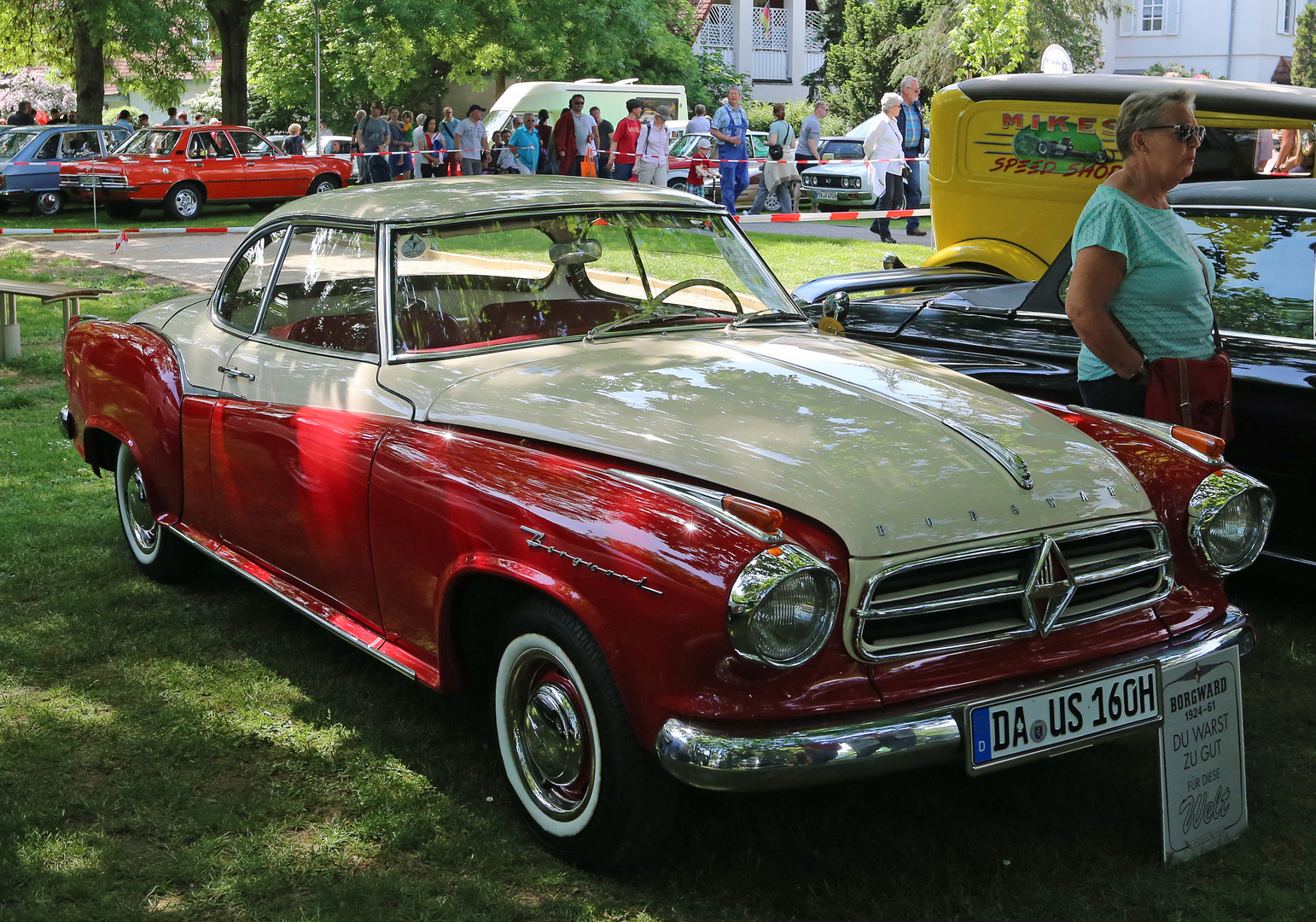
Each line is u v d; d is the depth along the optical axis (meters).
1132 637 2.96
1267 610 4.62
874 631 2.69
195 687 3.98
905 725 2.61
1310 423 4.13
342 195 4.19
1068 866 3.04
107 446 5.08
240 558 4.18
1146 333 3.76
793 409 3.19
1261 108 6.79
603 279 3.97
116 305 11.54
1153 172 3.68
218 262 14.60
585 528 2.77
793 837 3.14
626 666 2.68
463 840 3.11
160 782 3.37
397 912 2.82
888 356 3.80
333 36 31.56
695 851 3.06
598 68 33.09
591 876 2.97
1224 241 4.67
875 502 2.78
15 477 6.28
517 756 3.12
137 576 4.98
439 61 35.91
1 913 2.80
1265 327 4.43
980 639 2.76
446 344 3.71
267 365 4.05
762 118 37.72
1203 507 3.10
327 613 3.73
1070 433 3.27
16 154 20.83
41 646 4.27
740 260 4.32
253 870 2.99
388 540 3.35
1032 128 7.57
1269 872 2.98
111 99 43.09
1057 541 2.84
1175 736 2.97
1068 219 7.54
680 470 2.91
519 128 22.05
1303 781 3.41
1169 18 39.41
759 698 2.59
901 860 3.06
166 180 19.73
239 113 24.19
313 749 3.59
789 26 44.53
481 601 3.23
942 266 7.96
